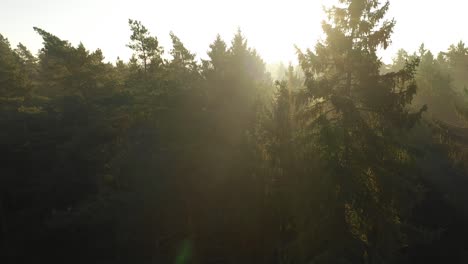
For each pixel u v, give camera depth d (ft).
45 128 103.50
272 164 52.65
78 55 105.29
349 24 39.91
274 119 53.06
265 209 53.78
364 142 40.19
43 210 81.61
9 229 80.89
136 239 62.95
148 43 100.07
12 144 97.35
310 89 40.68
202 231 62.03
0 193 86.74
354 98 41.34
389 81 38.78
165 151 61.16
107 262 66.74
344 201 37.17
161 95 64.80
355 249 37.19
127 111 74.59
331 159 38.14
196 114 60.95
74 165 86.63
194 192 60.59
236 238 59.41
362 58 38.88
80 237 73.87
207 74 64.64
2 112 108.78
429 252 63.62
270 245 52.85
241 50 64.69
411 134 72.49
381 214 39.40
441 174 76.18
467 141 55.36
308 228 40.81
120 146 74.79
